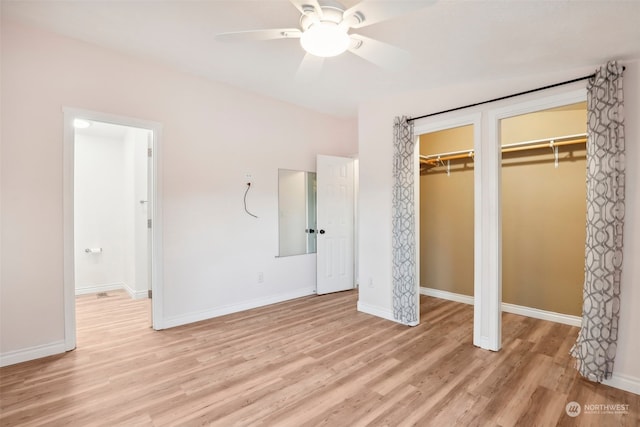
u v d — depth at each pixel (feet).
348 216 15.81
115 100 9.32
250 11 6.92
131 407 6.28
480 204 9.29
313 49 5.91
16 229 7.95
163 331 10.22
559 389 7.06
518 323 11.12
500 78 9.04
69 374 7.49
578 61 7.62
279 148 13.51
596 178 7.20
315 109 14.35
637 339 6.93
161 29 7.86
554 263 11.27
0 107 7.72
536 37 6.95
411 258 10.77
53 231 8.43
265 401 6.52
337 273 15.39
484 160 9.30
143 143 14.23
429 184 14.82
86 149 15.35
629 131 7.07
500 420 6.01
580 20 6.21
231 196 12.03
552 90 8.19
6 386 6.95
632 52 6.93
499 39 7.18
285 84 11.37
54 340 8.50
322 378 7.43
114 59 9.27
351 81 10.29
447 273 14.25
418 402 6.53
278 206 13.56
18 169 7.95
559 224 11.17
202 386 7.05
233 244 12.11
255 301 12.82
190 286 11.01
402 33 7.10
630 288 7.04
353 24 5.44
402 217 10.89
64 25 7.86
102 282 15.66
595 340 7.20
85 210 15.30
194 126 10.99
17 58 7.89
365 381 7.31
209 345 9.18
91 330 10.27
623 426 5.85
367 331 10.35
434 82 9.90
